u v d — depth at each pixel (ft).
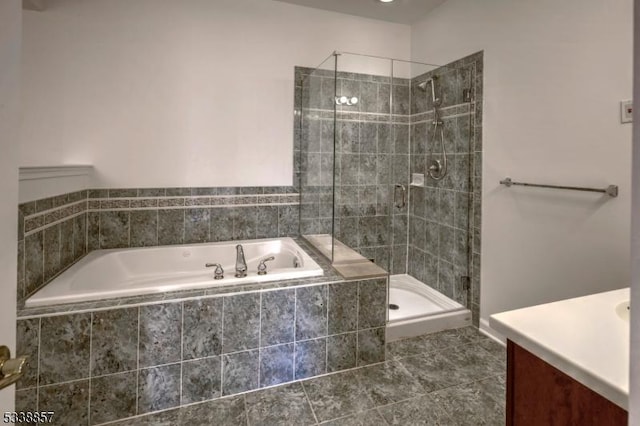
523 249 6.96
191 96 8.51
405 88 9.66
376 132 9.37
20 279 5.25
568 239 6.06
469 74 8.23
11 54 1.97
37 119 7.41
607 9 5.34
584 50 5.68
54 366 5.00
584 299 3.24
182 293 5.76
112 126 7.97
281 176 9.51
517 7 6.88
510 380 2.78
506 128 7.24
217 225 9.01
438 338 7.90
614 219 5.35
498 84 7.40
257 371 6.02
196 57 8.48
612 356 2.23
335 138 8.66
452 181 8.89
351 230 9.12
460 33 8.48
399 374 6.50
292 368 6.25
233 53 8.77
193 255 8.46
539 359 2.52
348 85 8.86
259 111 9.13
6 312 1.96
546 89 6.34
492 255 7.77
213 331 5.73
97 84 7.79
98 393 5.19
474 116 8.11
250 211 9.28
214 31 8.58
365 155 9.23
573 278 5.99
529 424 2.63
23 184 5.37
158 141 8.34
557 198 6.23
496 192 7.57
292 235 9.76
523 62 6.79
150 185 8.36
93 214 7.97
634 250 1.48
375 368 6.70
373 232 9.57
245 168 9.13
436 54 9.33
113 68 7.88
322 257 7.96
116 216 8.16
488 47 7.64
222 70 8.71
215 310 5.72
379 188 9.55
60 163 7.64
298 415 5.41
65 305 5.21
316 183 9.00
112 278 7.55
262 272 6.59
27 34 7.25
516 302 7.18
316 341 6.39
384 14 9.74
